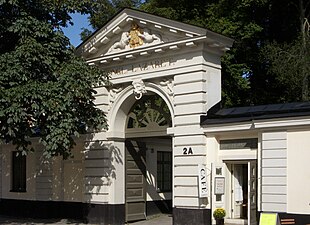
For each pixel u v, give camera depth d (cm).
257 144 1645
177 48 1802
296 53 2444
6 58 1766
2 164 2555
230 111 1730
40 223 2112
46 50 1827
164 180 2436
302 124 1497
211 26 2514
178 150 1794
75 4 2003
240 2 2517
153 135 1970
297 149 1516
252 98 2861
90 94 1869
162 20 1831
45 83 1775
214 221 1712
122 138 2048
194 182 1741
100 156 2048
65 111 1762
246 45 2736
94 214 2048
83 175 2136
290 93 2588
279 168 1542
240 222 1692
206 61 1783
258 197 1597
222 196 1741
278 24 2841
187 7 2712
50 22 1991
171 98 1844
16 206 2448
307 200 1484
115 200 2011
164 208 2406
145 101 2014
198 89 1759
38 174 2338
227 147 1728
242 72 2648
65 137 1745
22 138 1830
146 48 1878
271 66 2638
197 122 1748
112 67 2030
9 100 1688
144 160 2184
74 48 1978
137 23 1930
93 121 1895
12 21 1870
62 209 2236
